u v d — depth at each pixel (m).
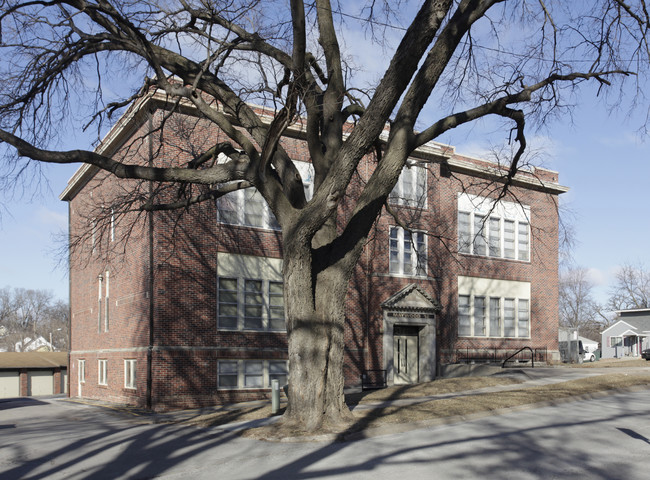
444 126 14.56
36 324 125.81
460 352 31.25
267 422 15.52
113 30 15.14
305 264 13.57
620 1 14.52
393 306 28.25
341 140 15.11
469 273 32.19
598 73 15.52
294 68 13.69
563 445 11.38
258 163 13.59
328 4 14.95
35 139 15.30
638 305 83.81
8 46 14.43
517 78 16.44
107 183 28.33
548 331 35.22
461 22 13.39
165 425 16.77
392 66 12.55
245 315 24.56
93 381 29.77
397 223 19.14
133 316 24.36
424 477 9.38
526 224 34.94
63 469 11.22
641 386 20.45
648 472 9.35
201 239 23.77
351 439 12.60
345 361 26.73
